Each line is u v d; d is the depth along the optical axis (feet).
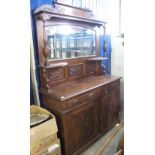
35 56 5.82
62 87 6.31
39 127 4.50
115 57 9.20
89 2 7.50
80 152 6.09
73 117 5.60
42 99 6.07
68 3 6.11
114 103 7.89
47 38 5.84
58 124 5.49
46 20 5.48
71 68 6.86
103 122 7.22
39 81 6.07
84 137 6.23
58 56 6.35
